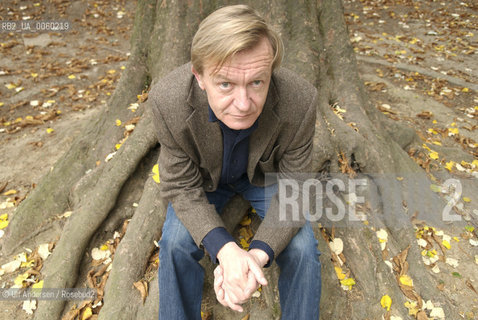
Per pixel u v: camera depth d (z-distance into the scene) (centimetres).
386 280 219
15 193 312
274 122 148
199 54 115
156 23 298
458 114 434
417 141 349
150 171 255
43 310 208
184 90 145
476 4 778
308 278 163
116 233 243
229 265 146
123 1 803
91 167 283
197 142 153
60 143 377
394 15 745
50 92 481
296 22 289
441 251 256
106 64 564
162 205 222
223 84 118
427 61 567
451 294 229
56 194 271
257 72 115
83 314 208
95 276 225
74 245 228
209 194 194
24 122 412
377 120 314
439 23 708
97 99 471
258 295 208
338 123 273
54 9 744
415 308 212
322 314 199
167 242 165
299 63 281
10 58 568
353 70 310
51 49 605
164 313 167
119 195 246
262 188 190
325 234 231
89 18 728
